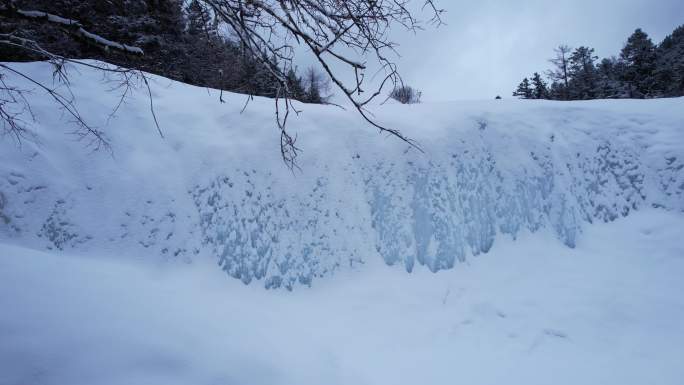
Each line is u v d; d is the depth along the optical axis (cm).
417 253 806
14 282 354
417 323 650
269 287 721
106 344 301
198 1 336
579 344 610
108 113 843
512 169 930
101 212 729
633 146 1032
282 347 432
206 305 492
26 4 469
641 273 786
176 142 855
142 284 495
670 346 600
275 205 798
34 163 722
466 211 862
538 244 859
